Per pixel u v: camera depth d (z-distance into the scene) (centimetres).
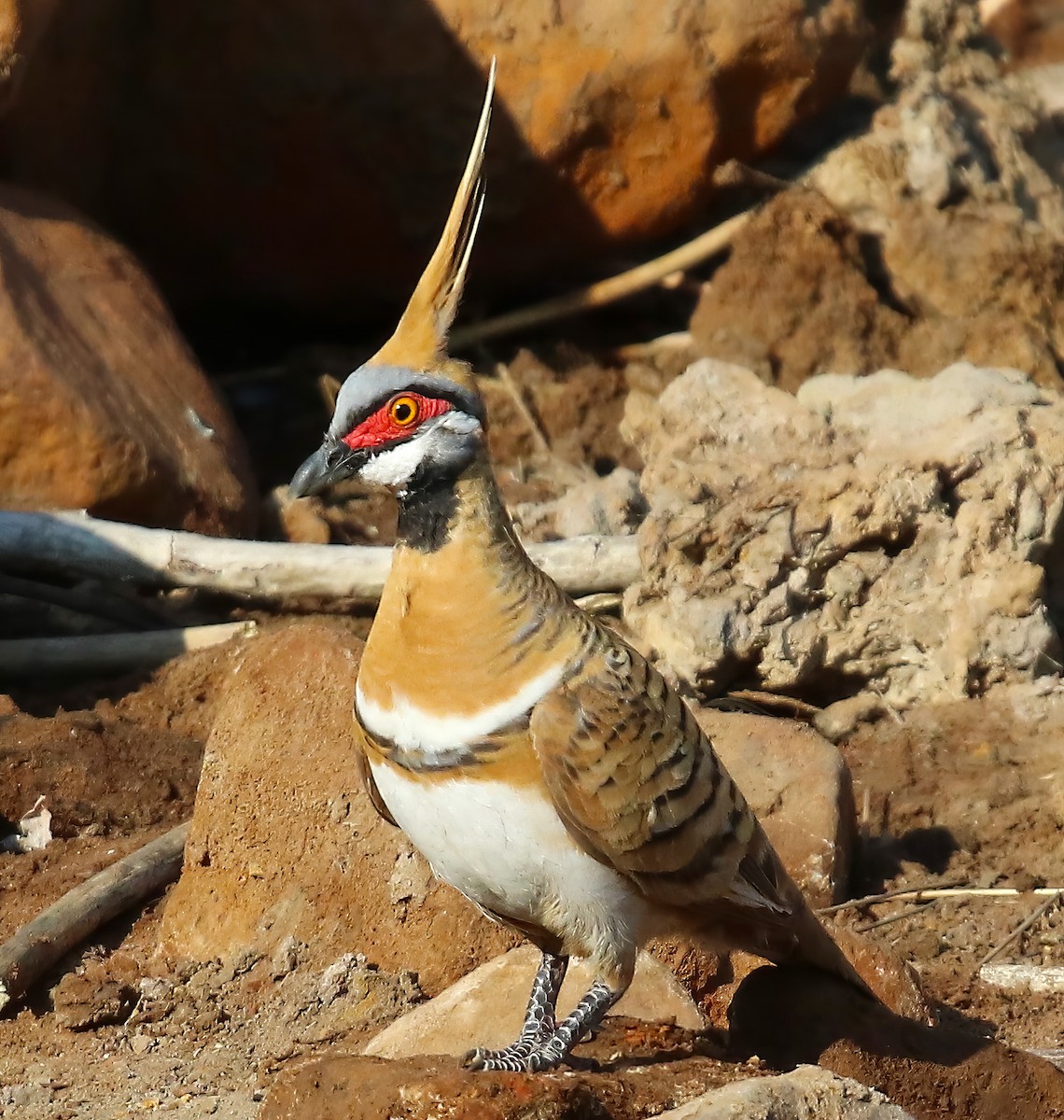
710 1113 670
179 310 1886
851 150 1770
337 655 1080
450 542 750
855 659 1336
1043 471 1336
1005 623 1305
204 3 1702
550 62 1720
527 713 736
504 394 1769
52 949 1035
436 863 777
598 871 753
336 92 1727
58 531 1388
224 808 1062
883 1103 706
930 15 1917
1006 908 1136
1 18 1440
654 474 1447
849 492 1323
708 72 1730
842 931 969
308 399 1839
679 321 1862
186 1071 941
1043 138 1981
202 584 1407
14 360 1395
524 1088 686
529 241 1812
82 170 1717
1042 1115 816
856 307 1703
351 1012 988
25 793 1174
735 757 1141
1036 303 1712
